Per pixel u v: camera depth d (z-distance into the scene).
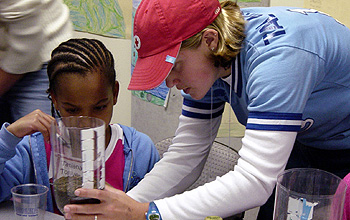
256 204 0.87
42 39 1.13
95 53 1.10
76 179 0.75
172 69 0.93
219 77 1.02
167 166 1.15
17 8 1.04
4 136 1.02
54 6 1.20
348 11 1.69
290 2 1.69
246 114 1.08
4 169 1.08
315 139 1.12
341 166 1.14
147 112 2.22
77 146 0.73
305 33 0.89
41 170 1.12
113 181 1.19
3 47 1.11
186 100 1.18
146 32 0.89
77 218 0.80
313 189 0.74
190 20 0.87
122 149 1.22
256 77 0.86
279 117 0.83
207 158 1.23
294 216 0.69
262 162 0.83
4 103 1.29
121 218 0.83
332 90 0.98
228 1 0.99
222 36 0.91
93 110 1.10
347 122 1.05
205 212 0.87
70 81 1.05
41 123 1.03
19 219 0.87
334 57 0.92
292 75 0.83
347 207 0.91
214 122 1.20
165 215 0.87
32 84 1.24
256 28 0.92
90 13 2.03
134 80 0.92
